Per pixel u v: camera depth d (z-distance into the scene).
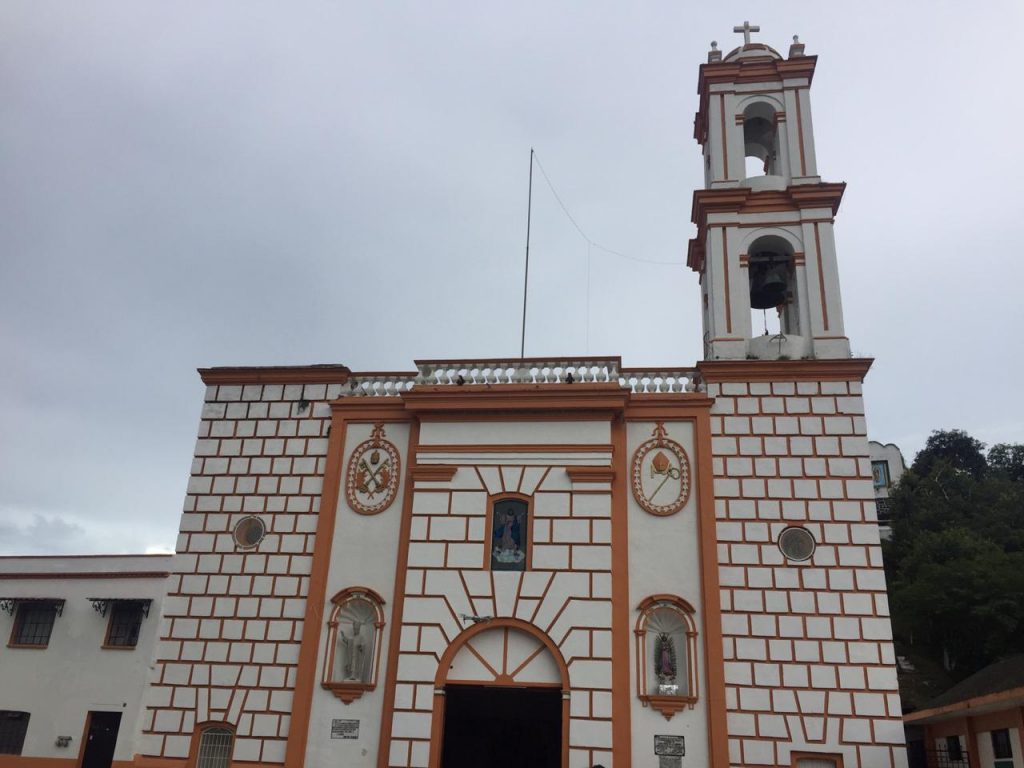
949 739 26.22
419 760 22.14
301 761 22.95
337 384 27.66
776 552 23.38
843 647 22.23
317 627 24.42
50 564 31.20
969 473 60.12
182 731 24.05
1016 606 38.78
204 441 27.58
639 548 23.81
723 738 21.53
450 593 23.77
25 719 28.50
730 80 29.62
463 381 26.62
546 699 24.75
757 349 26.16
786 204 27.55
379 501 25.64
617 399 24.81
